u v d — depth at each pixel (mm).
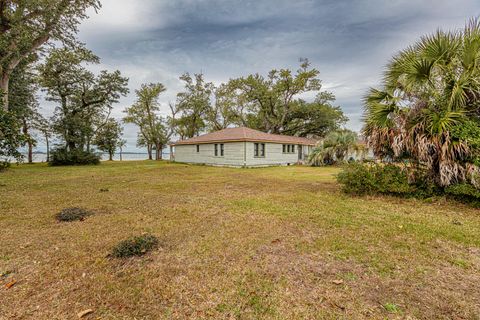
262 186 7996
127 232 3615
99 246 3119
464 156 4938
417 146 5266
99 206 5215
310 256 2779
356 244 3094
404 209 4824
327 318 1796
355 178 6113
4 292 2137
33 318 1813
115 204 5402
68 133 20719
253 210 4781
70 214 4457
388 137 5793
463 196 5113
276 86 26844
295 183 8688
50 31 11984
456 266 2543
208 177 10766
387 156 6199
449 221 4043
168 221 4129
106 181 9383
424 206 5039
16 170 14211
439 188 5395
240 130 19703
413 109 5637
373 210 4742
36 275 2428
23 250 3000
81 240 3320
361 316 1810
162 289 2188
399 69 5793
